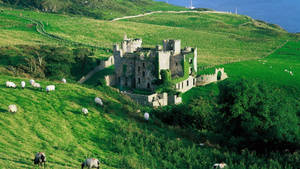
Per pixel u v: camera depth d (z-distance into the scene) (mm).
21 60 142375
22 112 58938
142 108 81688
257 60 173625
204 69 145250
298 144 54781
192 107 74062
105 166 46281
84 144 53438
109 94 85062
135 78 121438
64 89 77125
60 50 157875
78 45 198375
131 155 52812
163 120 74938
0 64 138250
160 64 115375
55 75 137625
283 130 53938
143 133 60781
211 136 64812
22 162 40562
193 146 57594
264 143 56594
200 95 112688
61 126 57438
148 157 52688
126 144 56062
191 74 122875
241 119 60469
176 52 122375
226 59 179375
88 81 136625
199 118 71500
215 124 69688
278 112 56625
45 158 40312
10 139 47656
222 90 62875
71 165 43656
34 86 73625
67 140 53125
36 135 51875
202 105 75312
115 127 61938
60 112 63219
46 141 50688
